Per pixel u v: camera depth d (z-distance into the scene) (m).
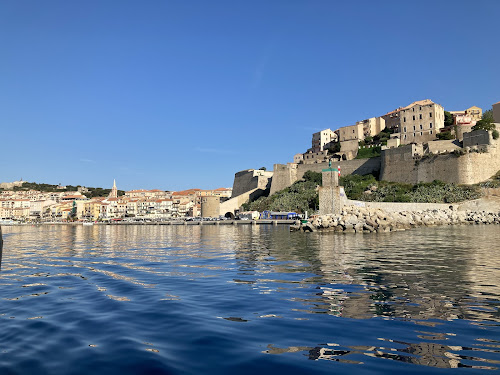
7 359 5.86
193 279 13.51
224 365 5.57
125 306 9.36
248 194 134.62
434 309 8.67
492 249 22.69
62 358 5.90
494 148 88.06
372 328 7.30
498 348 6.19
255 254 22.52
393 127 128.25
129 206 185.12
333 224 46.34
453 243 27.58
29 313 8.77
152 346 6.41
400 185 94.50
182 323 7.77
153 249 28.53
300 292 10.76
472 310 8.55
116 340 6.73
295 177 123.88
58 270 16.62
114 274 15.13
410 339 6.65
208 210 135.12
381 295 10.20
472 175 84.19
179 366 5.55
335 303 9.37
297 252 22.81
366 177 106.56
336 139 142.50
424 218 60.47
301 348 6.26
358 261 17.73
